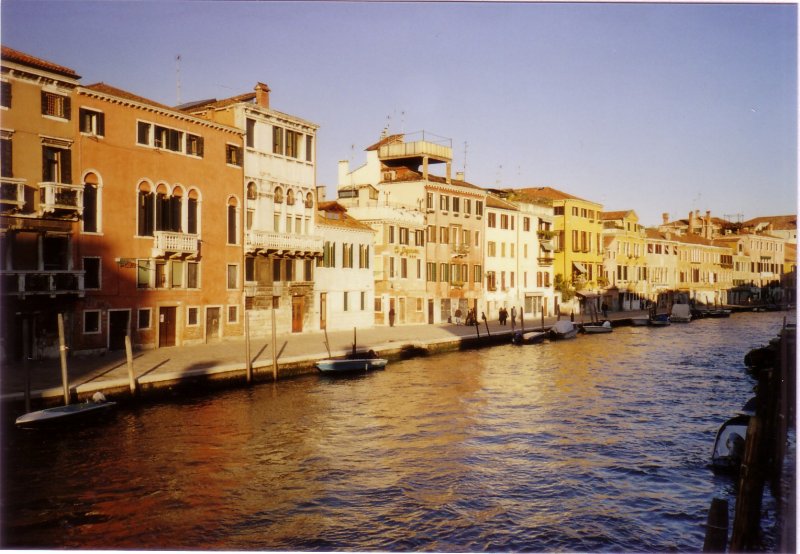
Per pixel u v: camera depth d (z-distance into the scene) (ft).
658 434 66.95
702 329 197.88
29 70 83.10
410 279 161.68
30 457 56.54
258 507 47.57
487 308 190.90
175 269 103.96
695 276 313.53
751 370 107.45
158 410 71.67
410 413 75.10
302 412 74.43
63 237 87.81
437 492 50.57
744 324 219.82
